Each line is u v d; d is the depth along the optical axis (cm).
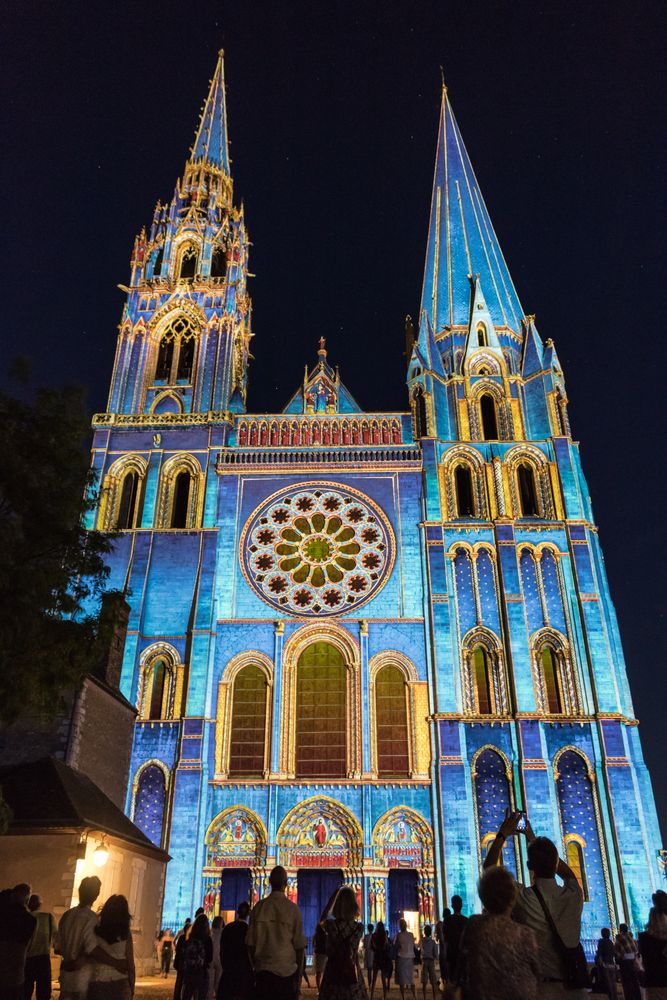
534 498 6247
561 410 6506
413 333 7512
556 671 5550
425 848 4966
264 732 5362
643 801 5141
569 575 5794
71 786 3734
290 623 5691
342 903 1477
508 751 5206
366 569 5881
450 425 6556
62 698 2942
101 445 6412
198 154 8875
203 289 7294
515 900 914
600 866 4884
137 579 5781
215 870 4922
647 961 1522
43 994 1789
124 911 1368
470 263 7719
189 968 2031
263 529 6066
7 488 2756
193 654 5475
